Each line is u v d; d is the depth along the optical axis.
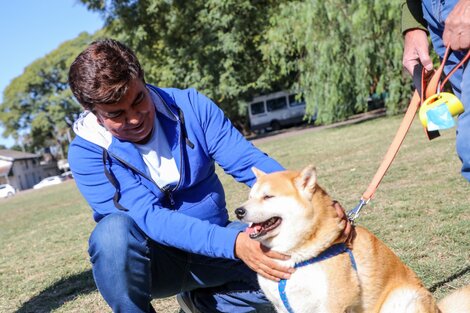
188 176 2.92
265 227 2.58
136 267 2.68
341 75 19.38
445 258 4.08
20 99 57.91
